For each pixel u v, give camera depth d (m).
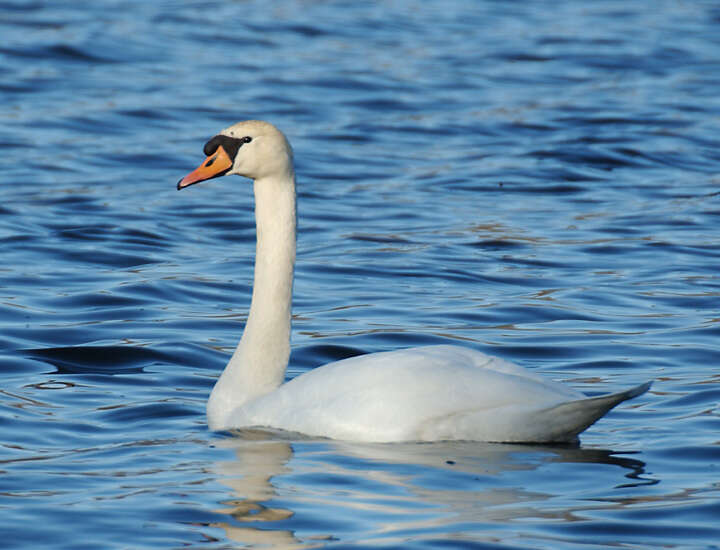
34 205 20.08
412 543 7.38
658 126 27.48
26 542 7.46
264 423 10.02
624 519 7.78
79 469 8.95
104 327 13.68
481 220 19.80
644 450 9.33
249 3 43.25
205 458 9.20
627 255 17.64
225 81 31.55
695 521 7.76
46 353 12.63
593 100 30.27
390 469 8.78
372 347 13.07
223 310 14.61
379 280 16.16
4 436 9.84
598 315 14.42
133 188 21.75
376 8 43.00
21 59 33.00
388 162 24.22
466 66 34.28
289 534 7.57
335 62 34.19
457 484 8.46
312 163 23.89
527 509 7.98
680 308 14.73
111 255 17.23
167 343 12.97
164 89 30.42
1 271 16.06
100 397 11.17
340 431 9.56
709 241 18.44
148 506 8.08
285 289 10.59
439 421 9.38
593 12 43.72
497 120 28.02
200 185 22.34
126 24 38.38
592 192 22.05
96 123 26.86
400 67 33.88
